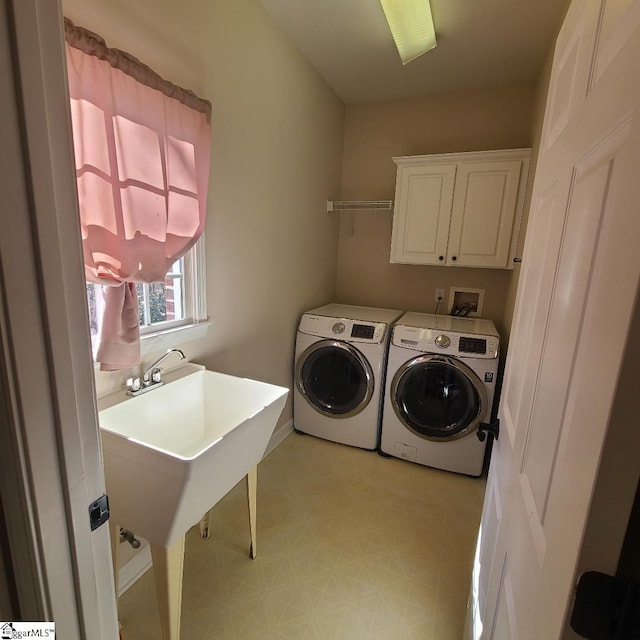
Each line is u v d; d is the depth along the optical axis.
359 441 2.54
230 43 1.65
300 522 1.85
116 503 1.10
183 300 1.65
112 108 1.10
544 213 0.82
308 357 2.57
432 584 1.52
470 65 2.32
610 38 0.50
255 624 1.33
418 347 2.28
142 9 1.23
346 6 1.82
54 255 0.47
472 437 2.22
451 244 2.57
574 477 0.44
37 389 0.48
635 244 0.35
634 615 0.37
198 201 1.46
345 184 3.13
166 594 1.08
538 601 0.51
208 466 1.04
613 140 0.45
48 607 0.53
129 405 1.27
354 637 1.30
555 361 0.59
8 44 0.40
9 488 0.48
